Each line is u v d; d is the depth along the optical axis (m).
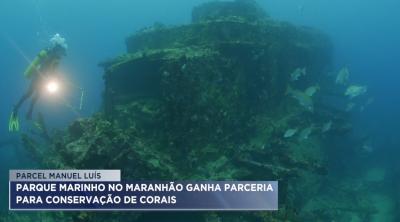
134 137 10.26
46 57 7.54
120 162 8.91
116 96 12.71
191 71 11.16
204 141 11.13
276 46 15.41
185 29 14.63
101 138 9.03
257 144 12.84
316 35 20.27
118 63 12.85
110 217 8.61
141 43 16.14
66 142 10.20
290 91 14.23
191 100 11.05
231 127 12.27
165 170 9.44
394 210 15.55
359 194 16.86
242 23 14.20
